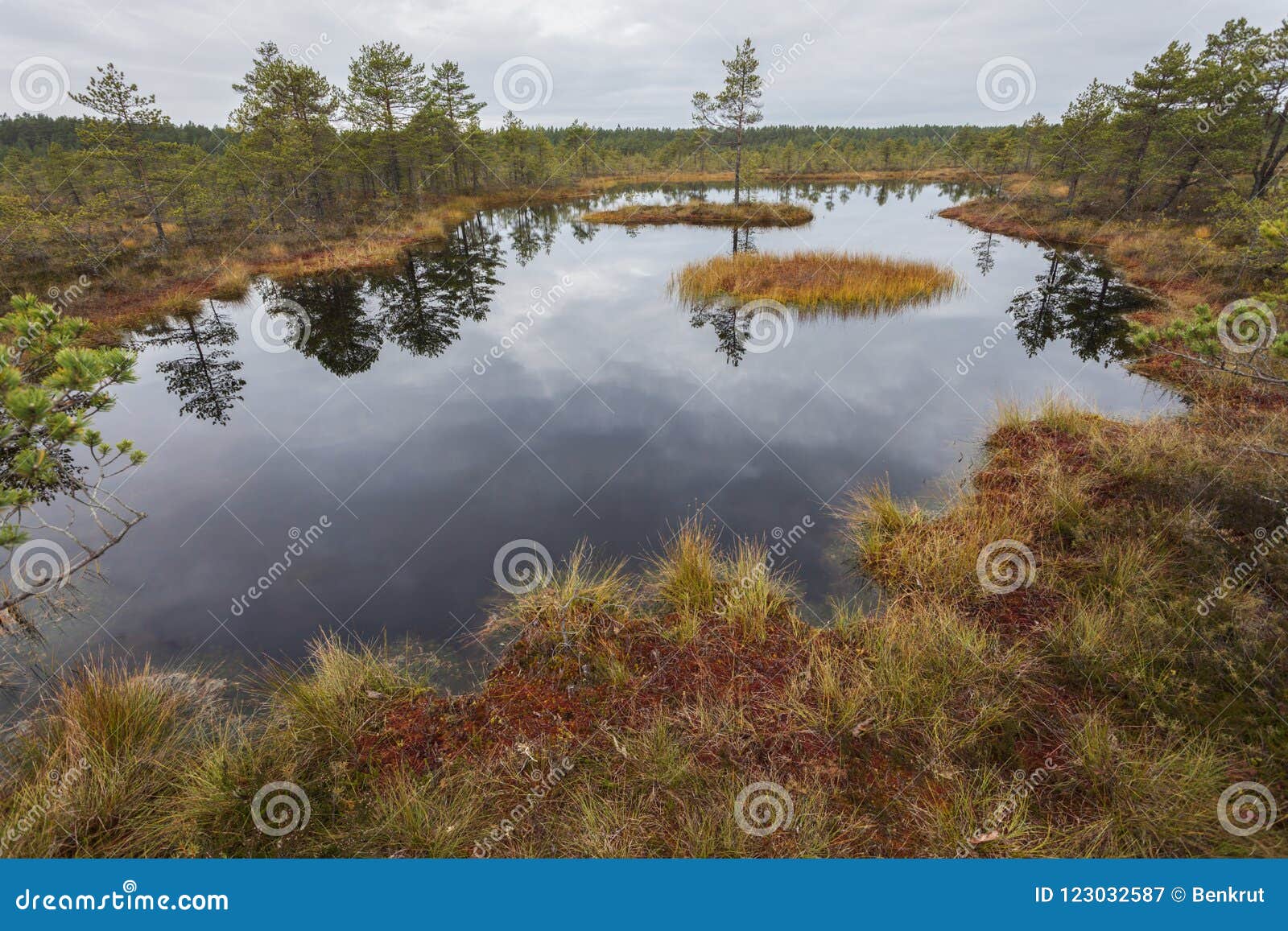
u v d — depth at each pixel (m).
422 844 3.83
